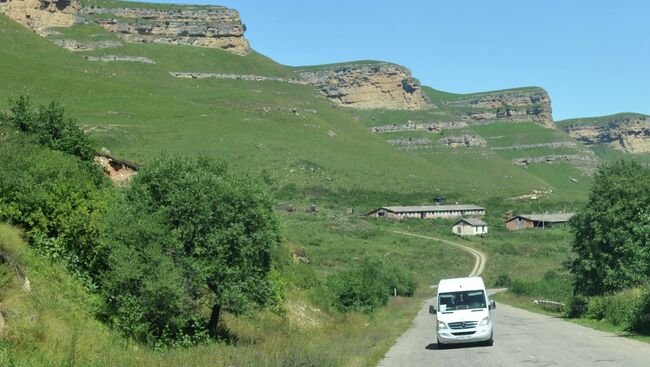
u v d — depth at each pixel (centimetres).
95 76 18938
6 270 1495
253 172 12650
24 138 2403
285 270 3538
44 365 1245
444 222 12469
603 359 1579
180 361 1515
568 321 3162
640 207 3216
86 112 14675
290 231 8950
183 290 1944
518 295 6138
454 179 17012
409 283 6688
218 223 2100
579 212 3419
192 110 17150
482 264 8925
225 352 1709
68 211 1914
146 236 1925
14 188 1883
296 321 2950
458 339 2031
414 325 3362
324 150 16362
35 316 1438
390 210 12344
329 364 1549
